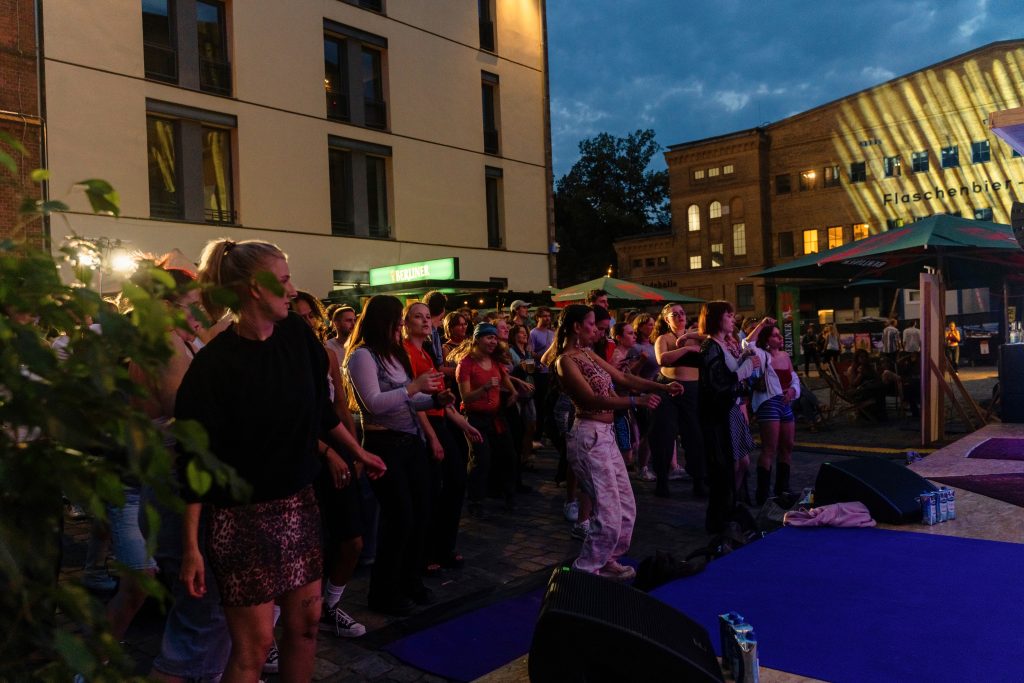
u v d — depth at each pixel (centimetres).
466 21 2108
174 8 1522
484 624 419
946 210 3625
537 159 2325
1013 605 314
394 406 409
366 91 1895
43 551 98
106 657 100
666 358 705
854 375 1247
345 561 398
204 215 1577
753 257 4103
